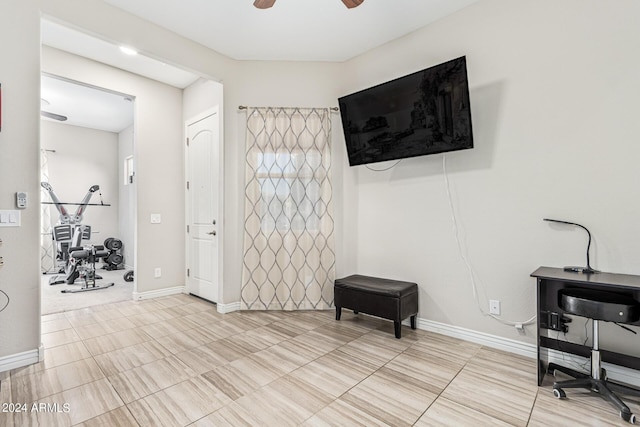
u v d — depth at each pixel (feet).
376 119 9.65
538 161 7.55
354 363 7.43
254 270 11.23
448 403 5.89
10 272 7.09
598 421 5.37
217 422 5.34
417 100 8.68
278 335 9.12
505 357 7.73
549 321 7.30
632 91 6.46
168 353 7.95
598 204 6.82
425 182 9.53
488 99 8.26
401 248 10.07
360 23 9.30
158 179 13.34
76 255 14.88
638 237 6.41
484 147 8.36
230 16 8.95
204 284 12.98
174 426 5.24
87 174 21.09
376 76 10.62
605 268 6.74
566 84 7.17
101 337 8.97
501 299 8.14
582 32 6.97
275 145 11.30
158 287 13.30
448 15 8.96
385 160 9.71
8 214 7.05
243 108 11.29
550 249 7.42
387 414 5.57
